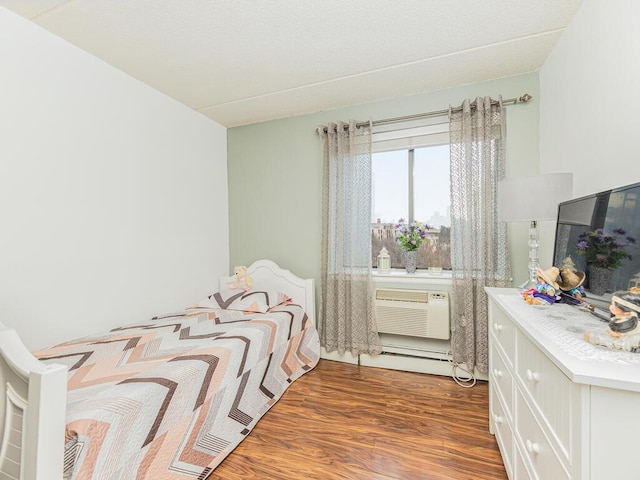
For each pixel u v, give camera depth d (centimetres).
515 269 237
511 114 238
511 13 170
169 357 164
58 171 186
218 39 191
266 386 208
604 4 142
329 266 288
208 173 312
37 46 175
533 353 103
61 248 187
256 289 312
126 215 228
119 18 170
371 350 270
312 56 210
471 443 167
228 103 280
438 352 257
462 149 243
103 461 108
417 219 285
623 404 67
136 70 224
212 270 315
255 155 329
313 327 288
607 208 105
